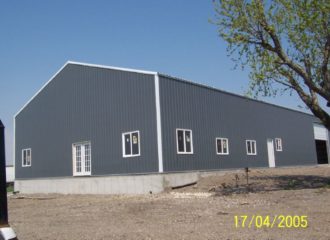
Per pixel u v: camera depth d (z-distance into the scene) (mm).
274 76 18172
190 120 23031
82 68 25453
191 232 9602
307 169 30938
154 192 20484
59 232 10703
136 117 21703
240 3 17781
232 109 27859
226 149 26438
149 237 9289
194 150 22984
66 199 21094
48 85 28344
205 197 16359
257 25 17969
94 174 24078
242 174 24625
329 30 17203
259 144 31203
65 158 26500
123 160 22250
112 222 11844
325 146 46812
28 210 16766
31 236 10391
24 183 30078
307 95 18516
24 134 30500
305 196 14625
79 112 25562
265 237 8742
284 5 17594
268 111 33500
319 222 10039
